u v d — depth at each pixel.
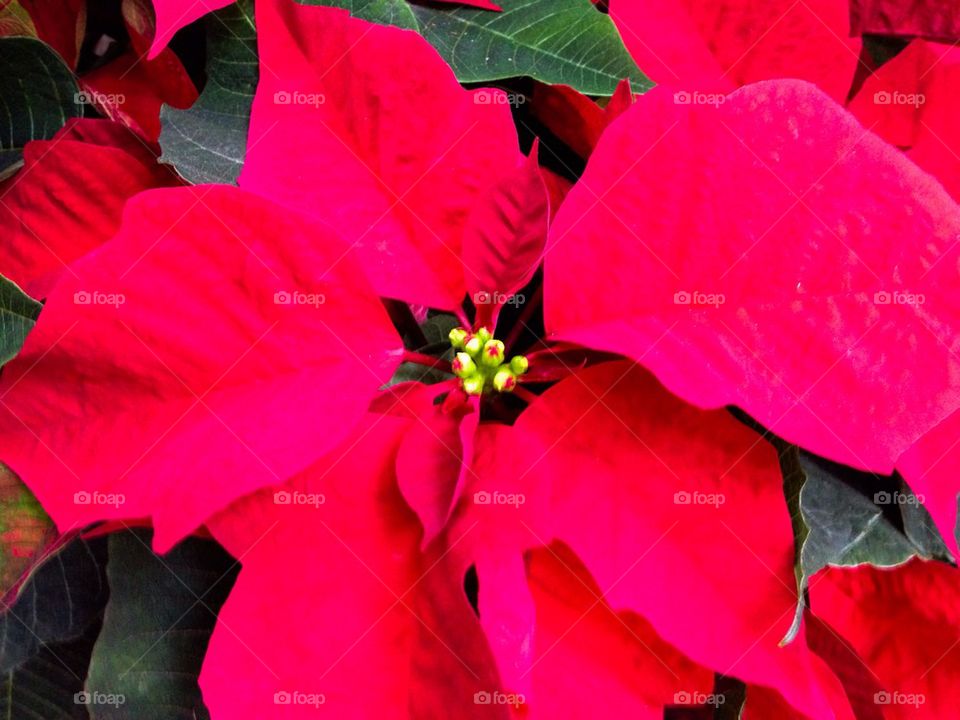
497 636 0.27
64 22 0.36
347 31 0.30
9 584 0.29
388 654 0.27
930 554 0.32
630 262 0.29
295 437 0.28
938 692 0.32
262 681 0.27
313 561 0.28
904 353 0.28
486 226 0.30
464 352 0.31
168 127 0.32
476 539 0.28
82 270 0.27
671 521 0.29
